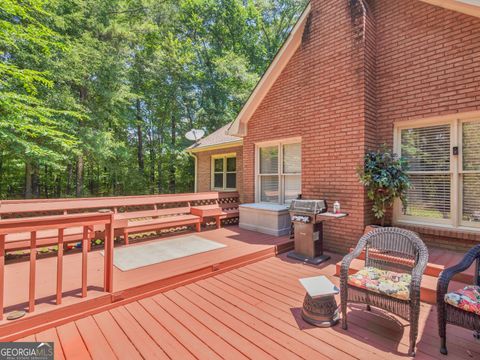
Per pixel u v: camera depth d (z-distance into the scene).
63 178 14.64
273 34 18.19
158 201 5.60
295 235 4.41
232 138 8.59
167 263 3.63
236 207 7.32
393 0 4.38
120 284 2.90
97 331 2.28
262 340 2.16
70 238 3.98
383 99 4.47
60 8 9.22
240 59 15.30
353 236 4.32
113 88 10.53
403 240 2.55
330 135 4.66
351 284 2.33
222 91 15.52
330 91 4.66
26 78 6.57
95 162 12.04
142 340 2.16
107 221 2.66
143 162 15.88
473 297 1.94
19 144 8.00
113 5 11.41
